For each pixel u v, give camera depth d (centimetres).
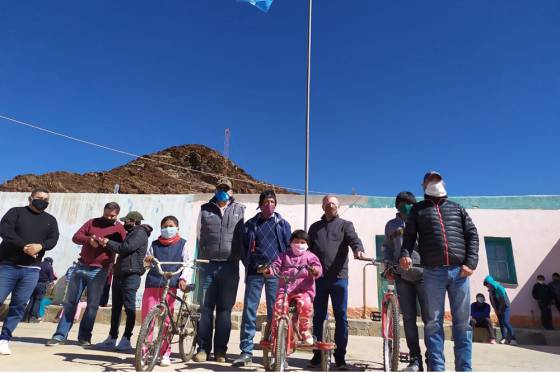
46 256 1268
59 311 994
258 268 424
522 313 1098
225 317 488
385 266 467
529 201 1176
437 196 398
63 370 383
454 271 377
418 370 432
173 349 573
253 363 478
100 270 574
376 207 1217
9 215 471
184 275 458
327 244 485
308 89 1036
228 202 517
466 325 373
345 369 464
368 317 1117
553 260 1122
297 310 423
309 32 1073
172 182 4931
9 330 459
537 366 564
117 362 445
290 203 1255
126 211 1288
